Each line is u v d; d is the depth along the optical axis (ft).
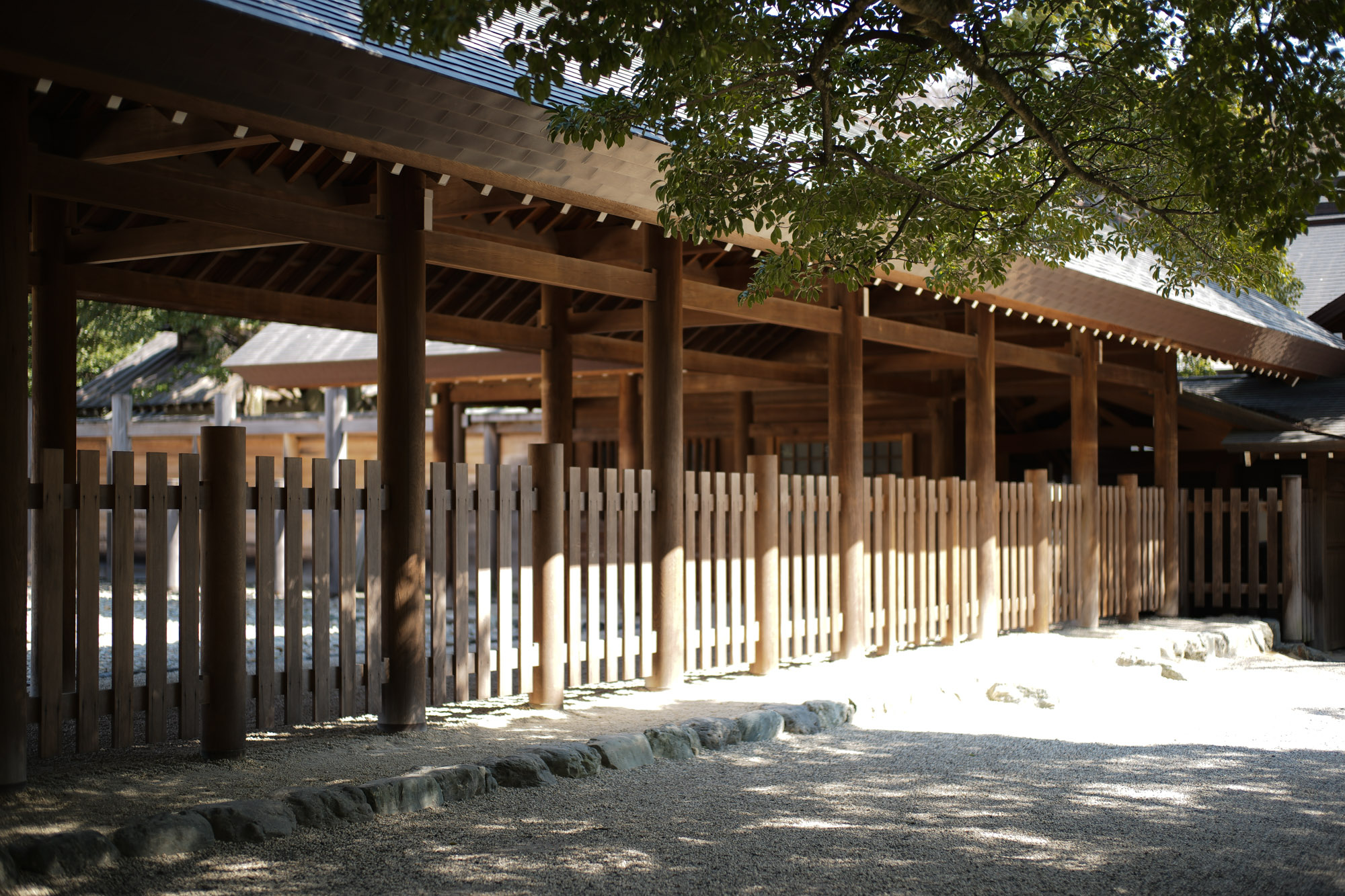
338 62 17.20
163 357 79.36
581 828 15.71
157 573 17.84
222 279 31.24
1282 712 26.55
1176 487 45.47
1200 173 20.08
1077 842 15.48
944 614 33.96
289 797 15.52
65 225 25.57
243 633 18.52
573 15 16.22
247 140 19.17
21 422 15.81
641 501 25.30
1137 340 40.47
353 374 51.03
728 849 14.89
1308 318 59.77
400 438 20.67
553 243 29.04
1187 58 20.51
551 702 23.04
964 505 34.68
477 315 38.06
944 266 26.76
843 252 24.50
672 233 22.62
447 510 21.61
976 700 27.43
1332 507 45.14
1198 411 47.21
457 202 24.63
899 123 24.68
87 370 79.66
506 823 15.92
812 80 21.21
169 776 17.02
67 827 14.24
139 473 63.05
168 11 15.29
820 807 17.06
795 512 28.66
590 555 24.09
